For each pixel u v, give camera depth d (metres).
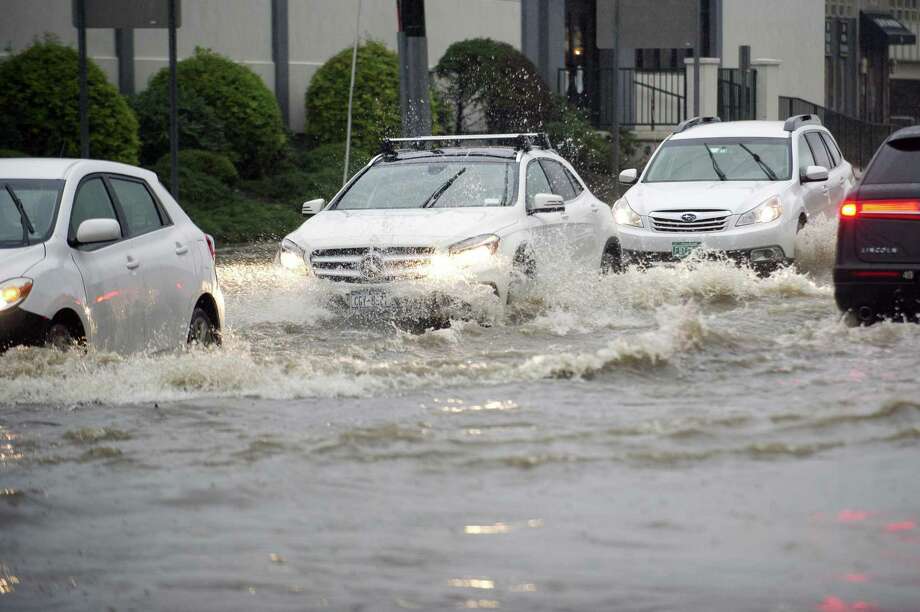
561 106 88.50
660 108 102.62
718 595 13.49
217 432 21.47
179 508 17.14
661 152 52.19
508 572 14.35
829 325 32.16
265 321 36.00
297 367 26.70
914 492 17.17
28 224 27.20
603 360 26.23
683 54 106.88
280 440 20.75
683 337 27.92
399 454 19.70
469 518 16.44
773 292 39.84
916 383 24.42
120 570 14.67
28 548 15.53
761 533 15.57
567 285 38.75
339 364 27.16
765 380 25.12
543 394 24.12
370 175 40.41
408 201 38.97
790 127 51.66
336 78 78.06
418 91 58.47
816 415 21.61
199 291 31.23
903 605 13.16
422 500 17.30
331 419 22.20
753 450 19.58
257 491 17.88
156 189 31.28
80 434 21.42
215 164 67.94
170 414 22.89
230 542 15.62
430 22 89.25
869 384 24.42
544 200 38.47
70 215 27.61
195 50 73.44
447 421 21.89
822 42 122.81
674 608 13.16
